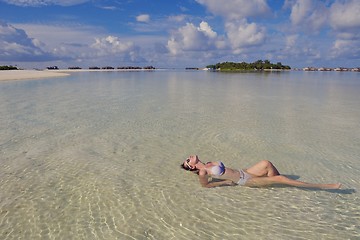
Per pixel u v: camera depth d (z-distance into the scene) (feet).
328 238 15.37
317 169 24.53
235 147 29.84
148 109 50.14
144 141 31.37
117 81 128.06
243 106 55.11
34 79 129.49
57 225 16.38
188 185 21.30
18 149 28.04
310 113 48.47
